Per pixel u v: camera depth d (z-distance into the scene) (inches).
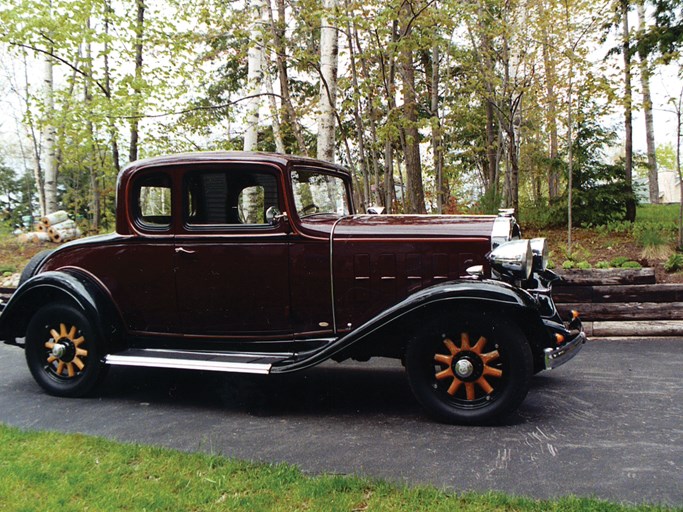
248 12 331.0
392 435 127.6
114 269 163.5
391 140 305.4
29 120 356.5
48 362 168.1
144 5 338.0
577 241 387.9
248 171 152.2
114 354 160.1
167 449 117.0
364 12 253.4
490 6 362.9
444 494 94.9
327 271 147.9
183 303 157.8
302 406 153.5
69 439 122.9
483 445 119.6
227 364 143.9
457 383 133.3
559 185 639.8
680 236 314.5
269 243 150.6
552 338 133.6
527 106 431.2
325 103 297.6
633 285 236.5
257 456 115.2
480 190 760.3
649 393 155.3
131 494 95.0
